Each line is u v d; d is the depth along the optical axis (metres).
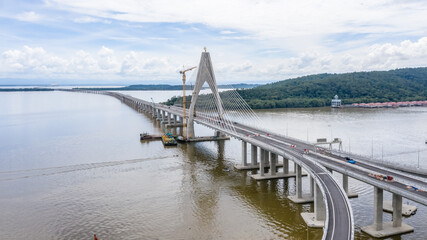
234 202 83.31
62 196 89.06
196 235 67.19
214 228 70.00
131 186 96.38
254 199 84.94
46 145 154.62
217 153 137.00
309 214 74.94
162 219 74.44
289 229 68.88
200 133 189.50
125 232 68.75
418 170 71.06
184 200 85.19
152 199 86.12
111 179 103.19
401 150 130.12
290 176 102.19
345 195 64.25
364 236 64.38
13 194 91.00
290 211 77.44
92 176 106.50
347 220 56.47
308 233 67.00
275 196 86.75
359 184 92.50
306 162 82.06
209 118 171.00
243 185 95.75
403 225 67.19
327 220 56.06
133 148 148.00
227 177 103.62
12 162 123.75
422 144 141.12
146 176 105.81
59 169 114.31
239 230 68.88
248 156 131.12
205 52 164.75
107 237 66.88
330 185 69.19
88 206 82.12
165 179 102.50
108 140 167.62
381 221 65.25
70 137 176.12
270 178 100.81
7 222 73.88
